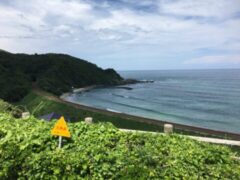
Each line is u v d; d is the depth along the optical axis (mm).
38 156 4070
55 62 117938
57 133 4461
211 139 6383
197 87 131000
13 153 4246
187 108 71688
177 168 4055
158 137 5188
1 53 108875
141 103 81188
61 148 4414
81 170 3900
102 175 3842
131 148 4559
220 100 86312
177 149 4699
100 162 3986
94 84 127938
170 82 164125
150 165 4086
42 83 87875
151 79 197375
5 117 5934
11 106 9625
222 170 4266
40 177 3910
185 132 26188
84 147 4441
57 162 3959
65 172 3895
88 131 4980
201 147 5051
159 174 3846
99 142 4648
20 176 4066
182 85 142125
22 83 80812
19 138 4602
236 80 180125
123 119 35188
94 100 86625
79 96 95188
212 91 113312
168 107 73438
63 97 87500
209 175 4141
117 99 89875
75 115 42812
